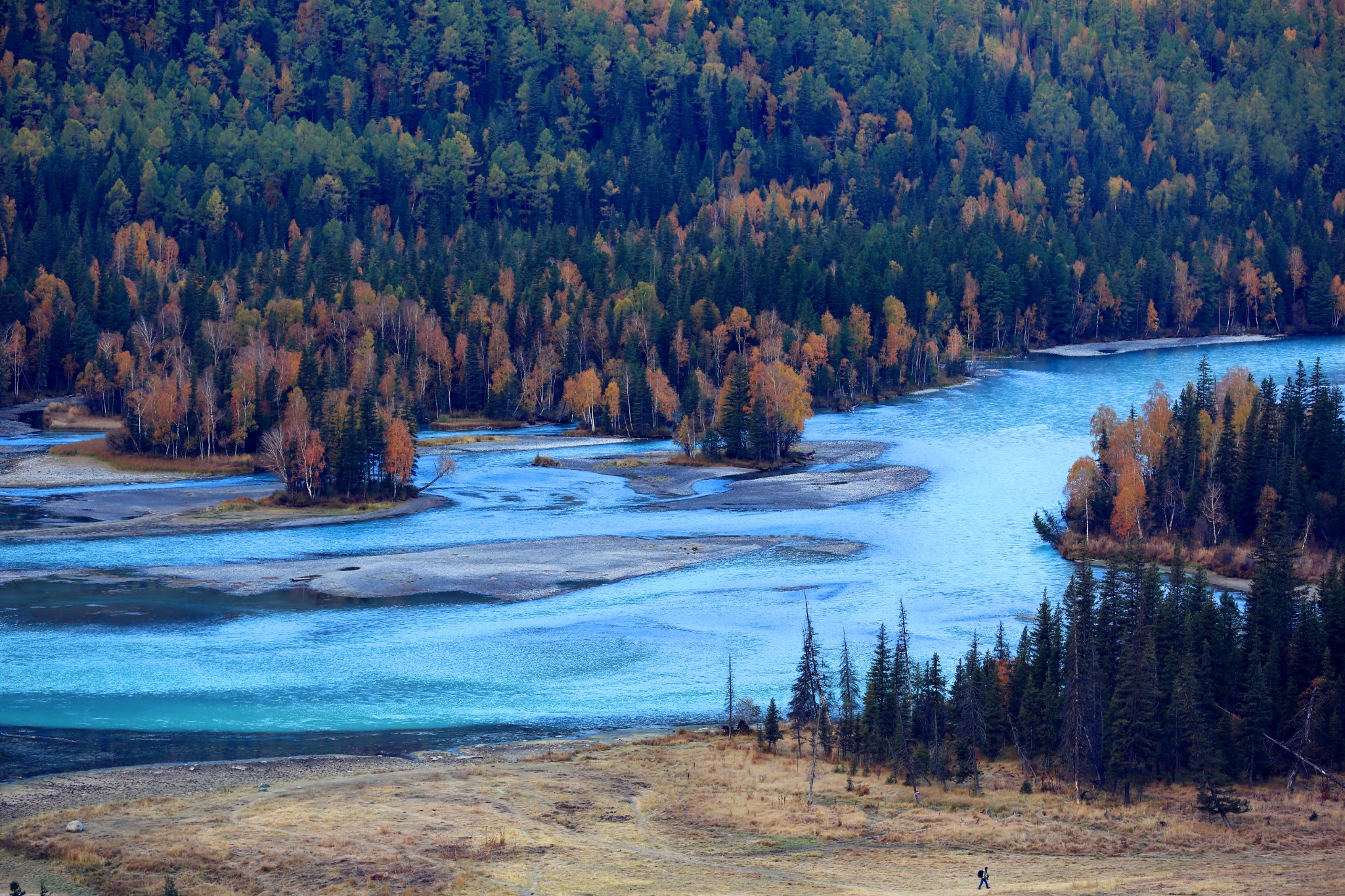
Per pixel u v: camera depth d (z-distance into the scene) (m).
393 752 125.31
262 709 137.75
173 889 85.44
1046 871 96.44
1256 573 154.38
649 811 109.62
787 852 100.62
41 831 101.25
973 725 124.81
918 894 90.81
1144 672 122.50
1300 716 124.69
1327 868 96.94
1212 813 110.75
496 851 99.12
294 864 95.62
